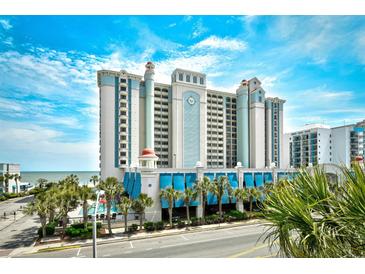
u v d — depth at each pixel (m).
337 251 5.22
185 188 38.62
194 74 69.12
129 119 59.16
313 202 5.89
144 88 64.56
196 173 40.25
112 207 35.88
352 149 77.12
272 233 6.47
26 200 65.31
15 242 27.59
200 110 68.94
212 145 75.88
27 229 33.56
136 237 28.42
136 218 36.00
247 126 77.88
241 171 44.56
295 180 6.42
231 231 31.77
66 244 26.12
